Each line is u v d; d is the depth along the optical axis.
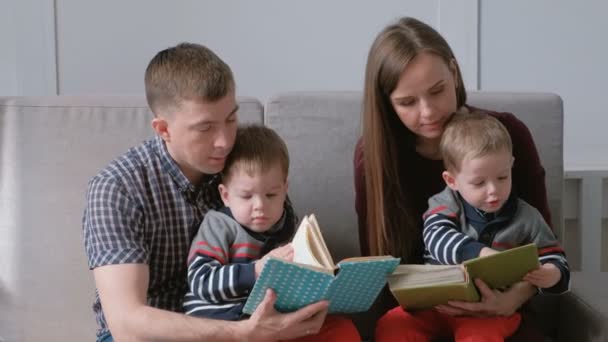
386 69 1.46
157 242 1.43
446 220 1.46
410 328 1.45
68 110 1.71
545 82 2.23
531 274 1.35
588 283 1.64
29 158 1.71
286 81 2.23
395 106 1.49
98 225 1.35
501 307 1.37
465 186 1.44
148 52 2.20
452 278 1.30
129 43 2.20
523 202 1.51
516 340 1.42
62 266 1.70
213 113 1.33
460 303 1.37
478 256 1.37
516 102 1.71
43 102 1.72
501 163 1.41
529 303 1.58
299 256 1.28
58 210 1.70
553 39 2.21
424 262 1.55
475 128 1.43
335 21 2.20
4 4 2.17
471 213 1.47
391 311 1.51
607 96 2.24
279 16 2.20
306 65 2.22
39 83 2.19
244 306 1.30
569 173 2.12
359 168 1.62
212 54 1.40
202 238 1.40
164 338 1.25
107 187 1.38
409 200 1.59
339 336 1.39
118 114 1.71
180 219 1.45
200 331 1.25
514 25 2.20
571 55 2.22
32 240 1.70
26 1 2.16
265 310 1.24
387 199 1.56
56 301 1.70
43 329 1.70
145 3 2.18
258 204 1.38
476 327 1.39
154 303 1.46
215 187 1.50
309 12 2.20
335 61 2.22
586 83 2.23
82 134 1.71
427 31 1.50
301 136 1.70
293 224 1.49
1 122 1.72
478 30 2.20
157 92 1.37
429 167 1.60
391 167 1.56
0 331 1.70
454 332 1.44
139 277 1.31
